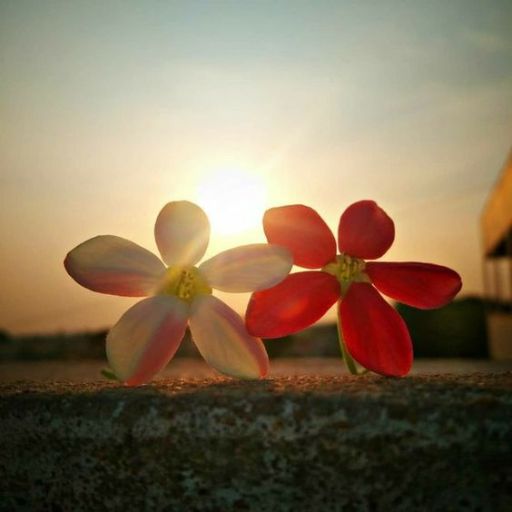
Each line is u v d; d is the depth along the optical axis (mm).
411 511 67
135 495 72
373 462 67
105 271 82
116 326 80
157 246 83
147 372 78
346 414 68
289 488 69
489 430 65
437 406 67
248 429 69
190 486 71
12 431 77
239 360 80
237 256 82
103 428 73
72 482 75
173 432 71
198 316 81
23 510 77
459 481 66
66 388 83
